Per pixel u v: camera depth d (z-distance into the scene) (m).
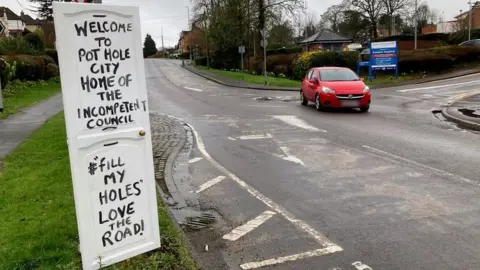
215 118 14.41
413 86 24.66
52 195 5.73
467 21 63.47
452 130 11.24
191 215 5.53
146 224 3.89
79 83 3.36
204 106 18.20
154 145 9.98
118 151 3.63
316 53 34.47
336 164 7.86
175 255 4.13
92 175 3.52
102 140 3.52
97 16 3.39
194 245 4.62
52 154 8.30
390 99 19.12
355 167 7.62
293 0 40.72
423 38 49.59
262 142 10.10
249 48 47.00
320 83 16.06
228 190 6.54
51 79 31.28
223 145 9.89
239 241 4.71
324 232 4.88
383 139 10.10
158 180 7.15
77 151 3.41
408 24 70.31
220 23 46.28
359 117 13.95
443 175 6.95
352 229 4.94
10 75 21.42
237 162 8.26
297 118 13.92
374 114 14.59
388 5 63.38
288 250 4.46
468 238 4.62
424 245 4.48
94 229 3.58
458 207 5.51
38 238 4.35
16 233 4.48
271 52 48.53
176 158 8.68
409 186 6.43
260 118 14.10
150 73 47.09
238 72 45.09
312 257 4.30
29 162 7.69
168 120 14.12
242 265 4.16
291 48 51.41
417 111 15.13
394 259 4.21
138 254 3.88
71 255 4.01
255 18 42.81
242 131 11.68
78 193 3.46
